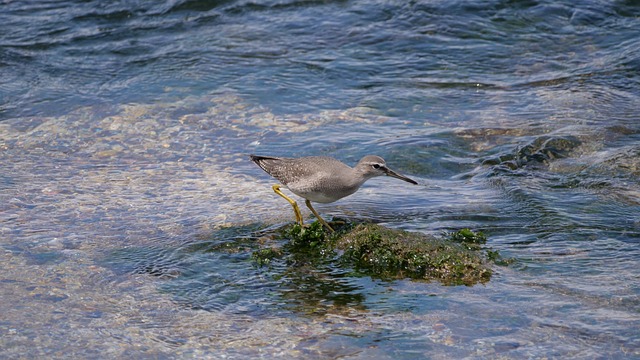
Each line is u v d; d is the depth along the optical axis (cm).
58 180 1469
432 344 946
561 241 1201
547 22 2198
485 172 1501
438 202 1372
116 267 1155
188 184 1462
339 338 969
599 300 1023
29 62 2012
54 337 975
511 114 1761
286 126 1722
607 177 1443
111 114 1767
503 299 1039
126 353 944
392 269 1138
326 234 1238
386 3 2311
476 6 2259
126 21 2233
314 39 2152
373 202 1381
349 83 1939
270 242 1235
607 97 1820
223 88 1895
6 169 1511
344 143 1631
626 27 2162
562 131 1650
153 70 1981
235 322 1014
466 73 1984
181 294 1084
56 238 1239
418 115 1778
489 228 1255
